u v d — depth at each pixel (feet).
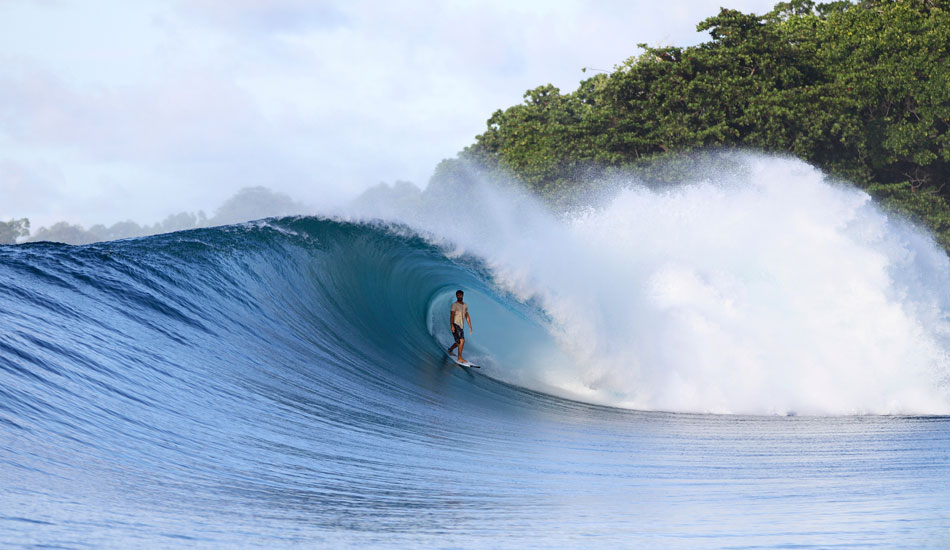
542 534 13.28
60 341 21.04
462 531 13.47
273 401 25.30
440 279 55.93
